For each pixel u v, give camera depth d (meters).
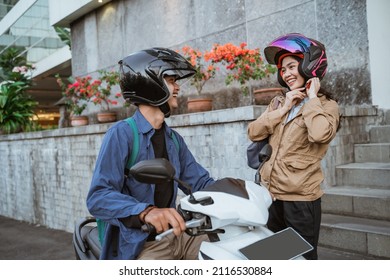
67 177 6.49
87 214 6.02
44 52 17.53
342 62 5.30
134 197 1.75
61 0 10.20
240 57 4.67
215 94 6.74
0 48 20.42
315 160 2.13
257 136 2.29
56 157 6.77
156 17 7.98
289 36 2.17
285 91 2.49
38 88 19.61
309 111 2.04
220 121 4.01
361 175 4.09
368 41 5.05
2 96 9.09
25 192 7.96
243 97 6.27
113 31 9.12
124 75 1.78
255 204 1.55
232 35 6.54
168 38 7.74
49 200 7.09
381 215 3.50
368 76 5.07
